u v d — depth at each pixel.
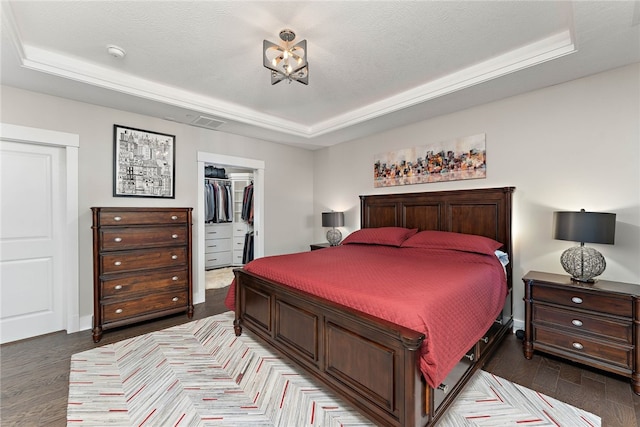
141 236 2.93
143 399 1.81
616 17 1.66
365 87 2.91
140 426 1.58
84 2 1.67
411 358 1.30
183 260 3.22
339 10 1.77
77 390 1.90
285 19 1.85
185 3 1.69
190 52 2.24
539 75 2.39
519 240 2.83
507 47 2.21
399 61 2.40
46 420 1.63
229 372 2.12
